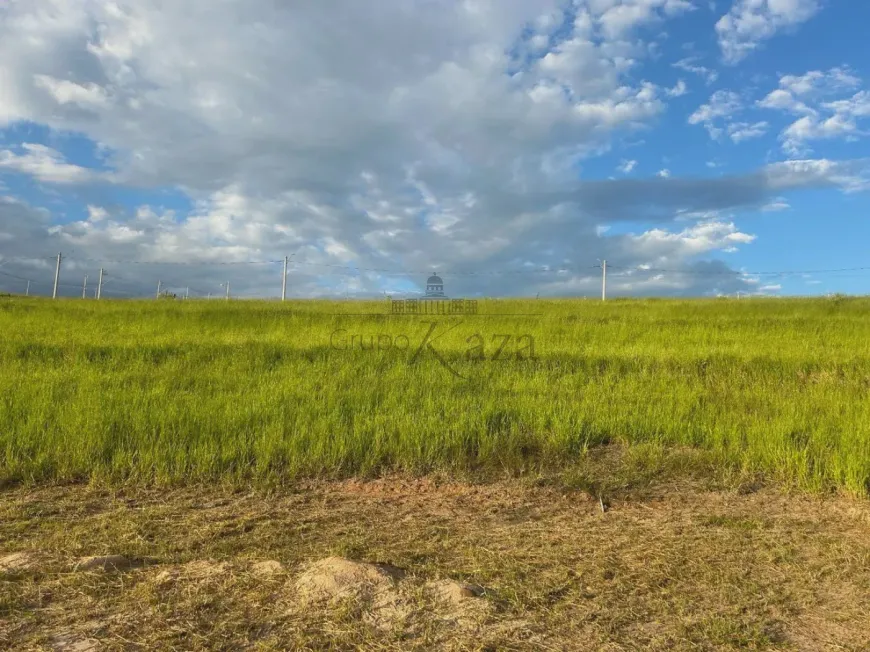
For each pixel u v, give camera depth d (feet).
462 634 8.07
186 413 18.98
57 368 27.50
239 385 24.38
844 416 20.48
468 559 10.77
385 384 25.09
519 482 15.76
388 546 11.36
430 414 20.02
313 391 23.35
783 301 75.72
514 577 9.95
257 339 38.68
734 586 9.88
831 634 8.55
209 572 9.67
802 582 10.10
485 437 17.95
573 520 13.23
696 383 27.14
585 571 10.28
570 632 8.31
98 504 13.44
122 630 7.87
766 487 15.55
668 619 8.78
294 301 84.02
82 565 9.61
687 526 12.79
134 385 23.81
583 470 16.51
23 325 43.93
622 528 12.67
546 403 22.06
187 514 12.89
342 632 7.95
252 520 12.62
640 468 16.79
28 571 9.48
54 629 7.87
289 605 8.63
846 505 14.15
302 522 12.67
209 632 7.88
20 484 14.57
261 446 16.63
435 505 14.08
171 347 34.19
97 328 43.34
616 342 40.70
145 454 15.75
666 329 47.52
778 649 8.11
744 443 18.33
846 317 58.34
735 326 50.31
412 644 7.78
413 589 9.23
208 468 15.43
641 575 10.20
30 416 18.01
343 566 9.57
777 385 27.45
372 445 17.35
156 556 10.52
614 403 22.76
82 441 15.98
